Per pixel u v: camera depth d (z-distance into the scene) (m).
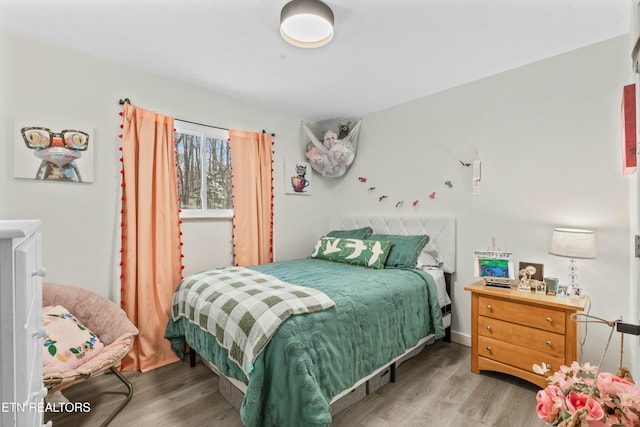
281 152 3.61
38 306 1.01
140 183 2.45
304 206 3.86
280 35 2.05
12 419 0.63
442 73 2.64
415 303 2.31
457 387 2.08
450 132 2.97
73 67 2.22
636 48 1.25
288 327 1.49
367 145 3.71
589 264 2.20
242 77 2.70
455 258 2.92
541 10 1.81
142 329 2.39
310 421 1.34
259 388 1.38
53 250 2.13
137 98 2.52
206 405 1.90
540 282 2.17
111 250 2.38
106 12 1.81
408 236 2.95
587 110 2.23
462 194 2.89
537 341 2.00
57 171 2.14
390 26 1.95
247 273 2.36
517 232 2.55
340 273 2.52
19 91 2.01
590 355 2.19
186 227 2.83
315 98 3.20
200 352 2.00
